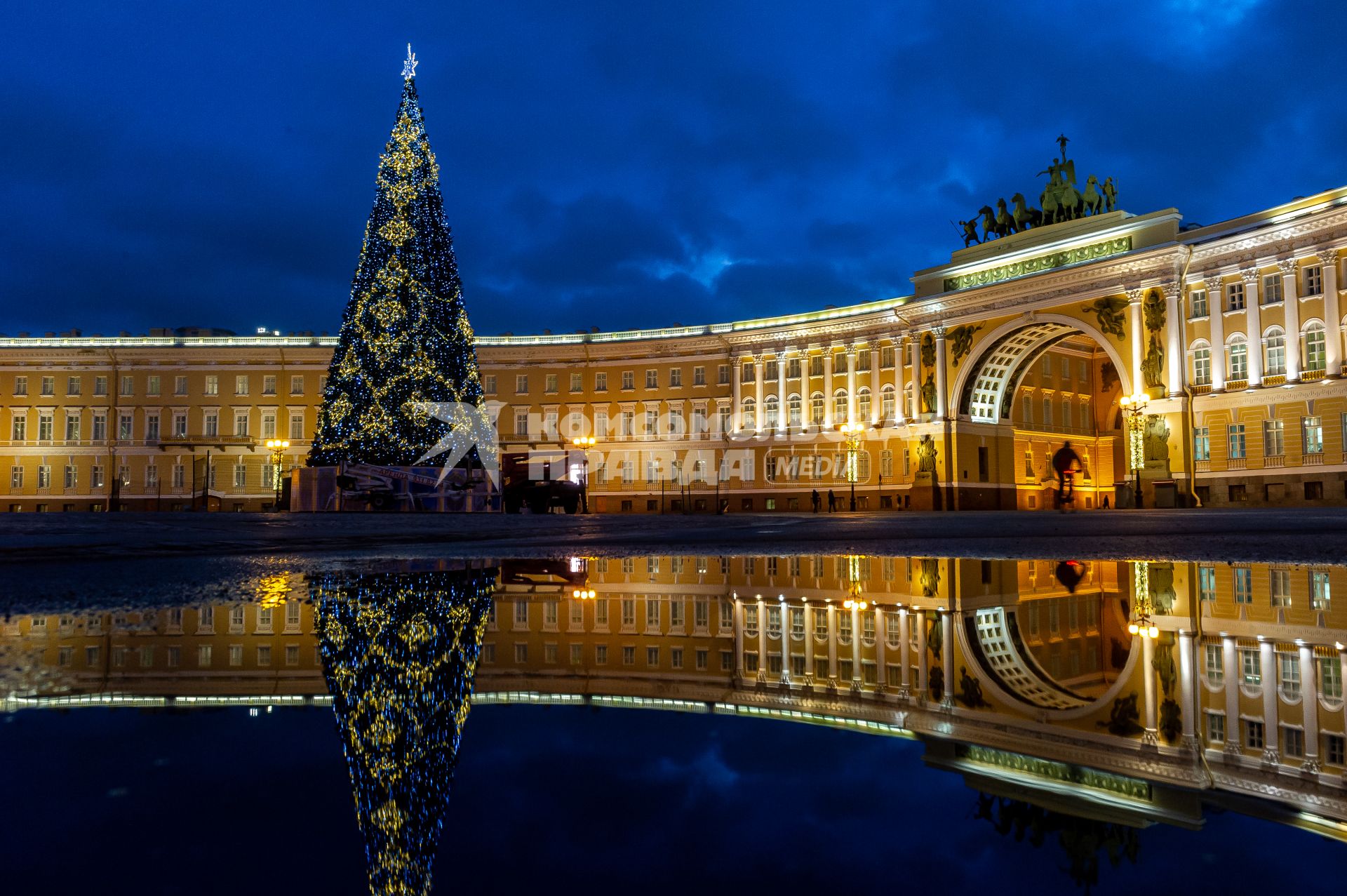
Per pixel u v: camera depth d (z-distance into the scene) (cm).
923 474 5781
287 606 555
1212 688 379
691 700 337
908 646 483
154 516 3145
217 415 7231
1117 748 276
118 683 325
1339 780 244
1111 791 230
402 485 4297
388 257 4472
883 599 683
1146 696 362
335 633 455
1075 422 6794
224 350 7206
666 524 2572
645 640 482
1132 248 4972
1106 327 4988
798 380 6538
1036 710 335
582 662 412
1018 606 648
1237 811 213
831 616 593
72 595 601
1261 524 2077
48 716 272
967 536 1719
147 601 568
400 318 4422
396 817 187
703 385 6906
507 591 680
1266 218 4541
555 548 1269
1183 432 4644
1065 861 175
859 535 1758
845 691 366
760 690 361
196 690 316
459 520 2830
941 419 5719
